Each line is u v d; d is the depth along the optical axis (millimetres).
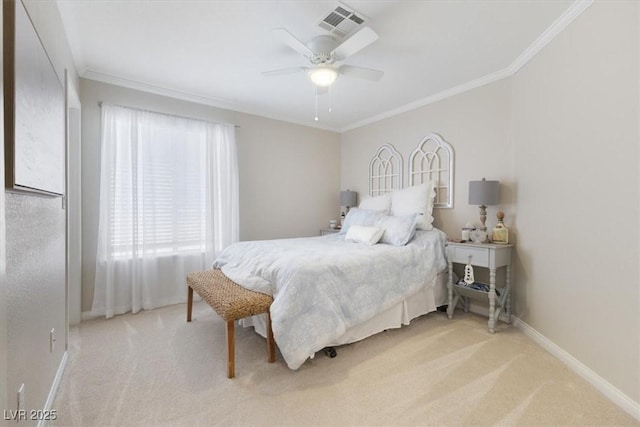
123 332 2570
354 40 1991
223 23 2123
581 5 1873
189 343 2369
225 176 3656
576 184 1984
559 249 2156
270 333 2076
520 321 2658
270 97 3543
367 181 4465
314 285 2066
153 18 2064
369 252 2576
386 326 2533
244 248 2910
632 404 1554
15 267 1118
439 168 3457
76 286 2771
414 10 1965
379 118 4211
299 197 4480
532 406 1617
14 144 1025
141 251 3107
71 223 2770
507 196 2826
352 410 1598
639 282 1542
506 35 2256
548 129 2268
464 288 2918
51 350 1625
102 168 2906
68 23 2092
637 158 1555
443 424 1493
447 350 2266
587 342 1875
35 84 1264
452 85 3189
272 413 1570
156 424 1487
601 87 1772
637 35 1547
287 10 1976
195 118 3471
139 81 3082
